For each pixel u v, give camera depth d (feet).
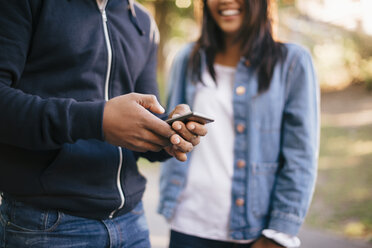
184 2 38.86
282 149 5.40
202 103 5.74
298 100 5.34
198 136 3.34
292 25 45.32
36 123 2.96
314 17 46.80
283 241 4.98
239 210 5.38
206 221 5.55
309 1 46.26
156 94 4.61
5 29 3.23
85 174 3.62
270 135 5.37
